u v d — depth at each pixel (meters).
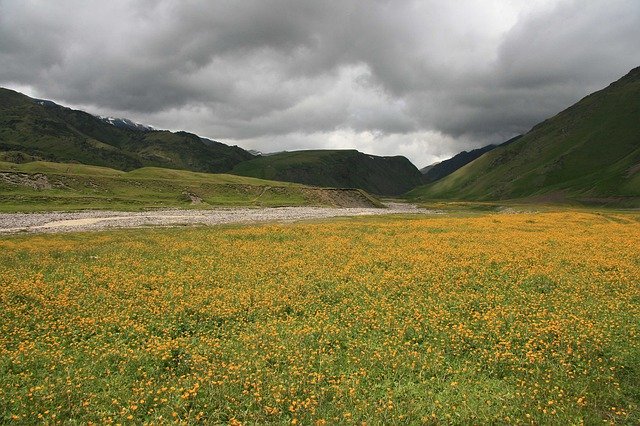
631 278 23.00
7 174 107.00
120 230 54.25
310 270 25.61
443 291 21.17
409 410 11.08
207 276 24.47
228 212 100.00
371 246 34.84
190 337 16.30
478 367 13.66
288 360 13.95
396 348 14.65
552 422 10.51
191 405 11.47
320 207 139.62
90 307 19.02
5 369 13.10
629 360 13.39
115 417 10.72
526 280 23.06
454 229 47.22
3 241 42.00
